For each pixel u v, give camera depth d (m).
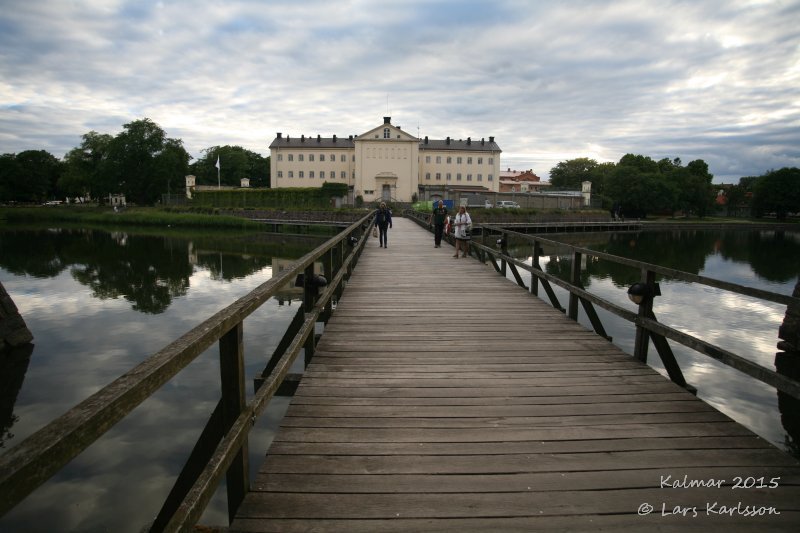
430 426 3.43
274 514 2.43
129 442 6.62
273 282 3.27
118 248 34.81
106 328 13.41
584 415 3.63
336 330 6.03
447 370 4.60
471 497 2.61
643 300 4.84
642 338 4.87
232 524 2.36
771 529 2.39
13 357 10.99
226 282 21.45
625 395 4.02
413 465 2.91
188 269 25.41
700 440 3.26
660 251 36.34
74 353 11.33
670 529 2.39
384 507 2.51
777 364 9.59
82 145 77.62
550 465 2.93
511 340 5.63
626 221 65.81
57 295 18.09
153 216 56.41
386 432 3.33
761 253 35.47
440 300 7.90
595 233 56.31
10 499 0.93
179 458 6.25
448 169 78.06
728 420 3.56
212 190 70.75
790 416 7.15
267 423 6.79
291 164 77.69
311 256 4.74
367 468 2.87
